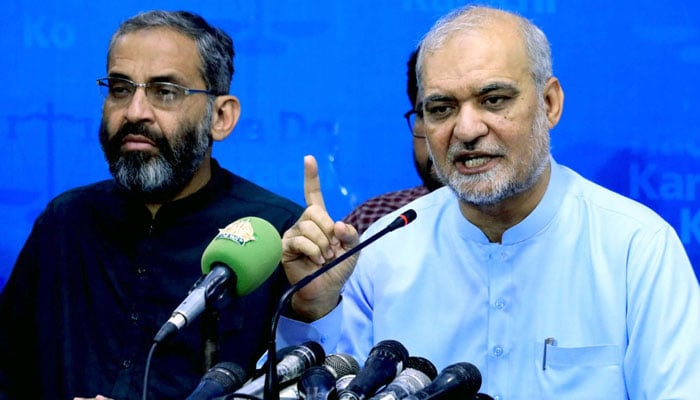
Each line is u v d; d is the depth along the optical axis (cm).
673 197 1105
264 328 814
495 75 630
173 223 840
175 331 513
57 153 1130
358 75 1117
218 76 855
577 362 671
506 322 692
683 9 1098
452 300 709
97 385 803
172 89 820
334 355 554
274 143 1120
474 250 704
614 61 1102
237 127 1115
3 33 1123
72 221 859
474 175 644
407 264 725
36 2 1123
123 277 830
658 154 1105
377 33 1116
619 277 670
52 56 1127
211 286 533
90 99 1127
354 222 1030
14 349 865
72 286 839
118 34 837
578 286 680
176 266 829
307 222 612
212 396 498
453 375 493
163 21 836
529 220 687
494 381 690
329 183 1120
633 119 1105
